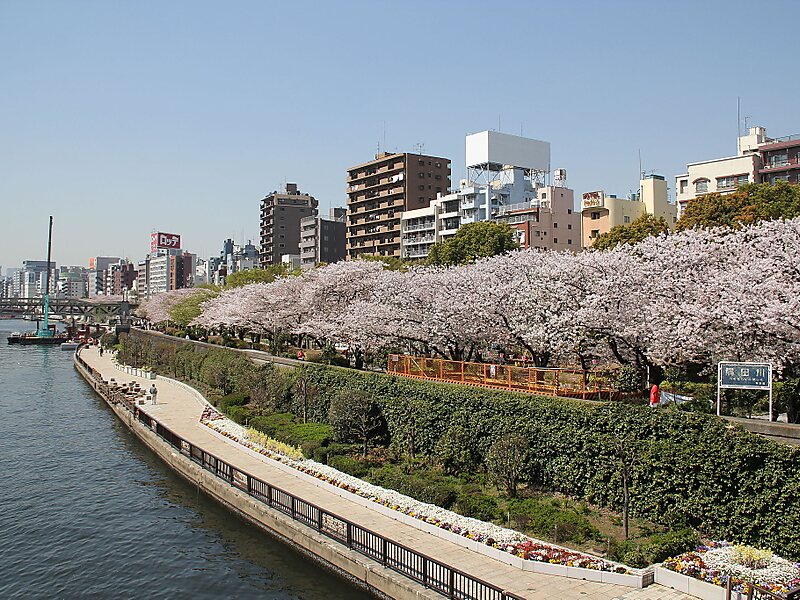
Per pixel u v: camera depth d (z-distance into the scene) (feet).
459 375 110.42
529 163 333.62
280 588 69.72
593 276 105.91
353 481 85.46
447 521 69.67
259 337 241.35
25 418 164.86
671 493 68.23
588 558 58.80
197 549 80.48
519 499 77.36
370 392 109.60
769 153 228.43
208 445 114.62
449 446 88.94
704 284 94.94
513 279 121.29
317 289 169.07
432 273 150.71
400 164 367.04
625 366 101.96
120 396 166.50
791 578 51.65
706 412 78.95
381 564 63.31
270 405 137.28
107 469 116.78
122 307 461.78
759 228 105.81
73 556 79.20
